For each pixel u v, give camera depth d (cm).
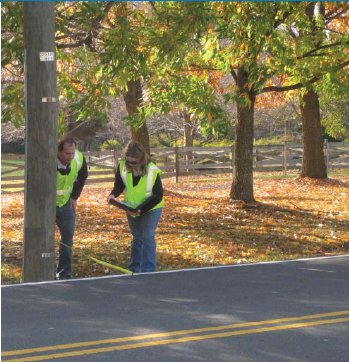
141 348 888
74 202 1412
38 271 1295
